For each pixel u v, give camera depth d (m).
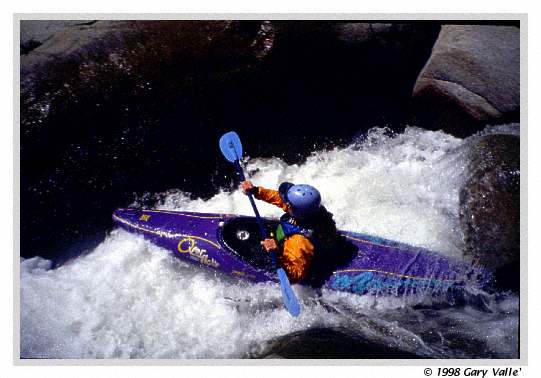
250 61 5.63
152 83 5.44
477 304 4.19
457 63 5.82
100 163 5.36
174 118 5.58
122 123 5.42
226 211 5.46
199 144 5.73
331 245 4.17
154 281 4.57
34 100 5.09
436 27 5.97
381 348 3.78
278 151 5.98
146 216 4.84
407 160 5.86
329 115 6.09
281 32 5.58
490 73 5.70
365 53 5.82
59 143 5.20
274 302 4.29
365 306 4.20
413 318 4.11
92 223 5.14
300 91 5.93
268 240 3.98
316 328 4.10
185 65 5.50
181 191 5.57
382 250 4.44
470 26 5.89
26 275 4.66
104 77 5.32
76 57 5.31
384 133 6.16
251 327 4.20
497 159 4.98
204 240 4.50
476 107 5.75
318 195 3.96
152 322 4.27
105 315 4.31
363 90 6.12
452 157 5.38
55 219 5.14
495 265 4.36
